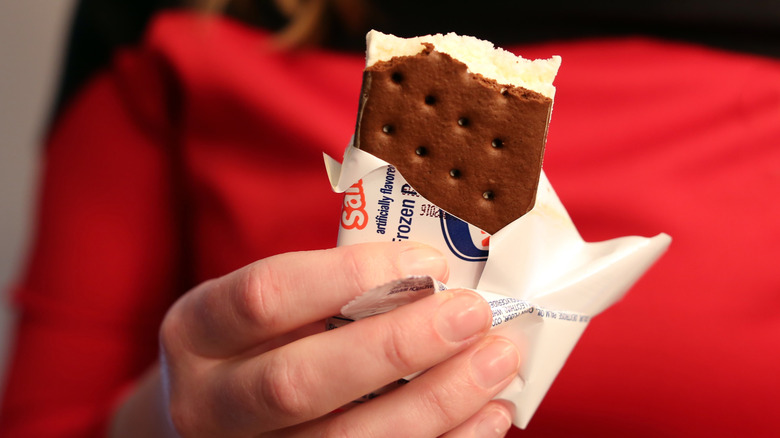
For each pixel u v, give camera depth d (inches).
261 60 20.0
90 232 20.3
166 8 21.3
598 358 17.9
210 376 13.2
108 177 20.6
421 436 12.6
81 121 21.0
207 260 19.9
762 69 18.7
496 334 13.0
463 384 12.4
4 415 19.5
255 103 19.5
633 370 17.8
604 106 18.8
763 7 18.8
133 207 20.7
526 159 12.6
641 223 18.1
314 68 20.0
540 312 12.9
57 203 20.7
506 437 18.2
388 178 12.7
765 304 17.9
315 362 12.4
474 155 12.7
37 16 34.3
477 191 12.7
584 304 13.1
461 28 20.3
